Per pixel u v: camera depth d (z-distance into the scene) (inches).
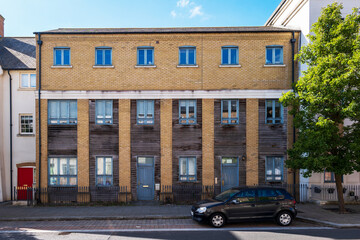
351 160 422.3
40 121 540.1
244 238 323.6
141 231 357.4
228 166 542.6
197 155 540.4
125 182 536.7
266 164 541.6
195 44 546.9
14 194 554.6
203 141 540.7
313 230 357.4
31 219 420.5
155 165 540.1
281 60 548.4
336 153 426.6
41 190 531.8
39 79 540.4
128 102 543.2
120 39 545.6
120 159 538.6
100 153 540.4
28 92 597.0
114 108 543.8
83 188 533.0
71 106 547.2
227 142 541.6
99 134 542.0
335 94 385.1
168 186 536.4
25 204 523.5
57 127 542.9
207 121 541.6
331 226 373.4
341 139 414.6
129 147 539.8
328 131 388.2
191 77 545.0
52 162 541.6
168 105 543.2
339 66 393.4
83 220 419.5
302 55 443.8
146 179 542.9
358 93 386.3
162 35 546.0
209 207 370.3
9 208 493.0
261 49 546.0
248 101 543.2
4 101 595.2
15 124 594.9
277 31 539.8
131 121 543.8
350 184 526.0
